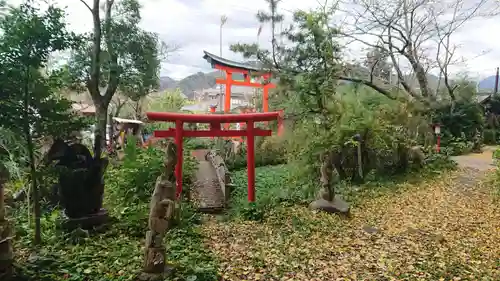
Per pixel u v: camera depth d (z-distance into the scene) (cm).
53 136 587
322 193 909
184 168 1195
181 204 873
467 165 1623
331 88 1152
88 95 1540
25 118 521
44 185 643
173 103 2561
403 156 1372
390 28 1730
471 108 2258
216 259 593
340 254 626
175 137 997
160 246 493
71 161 675
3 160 591
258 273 545
